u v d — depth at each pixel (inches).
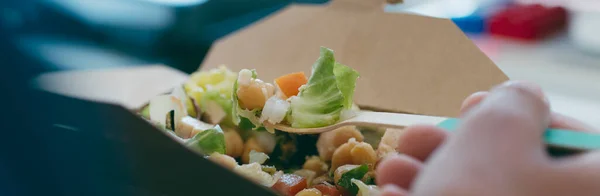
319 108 7.5
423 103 10.0
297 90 8.2
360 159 8.3
